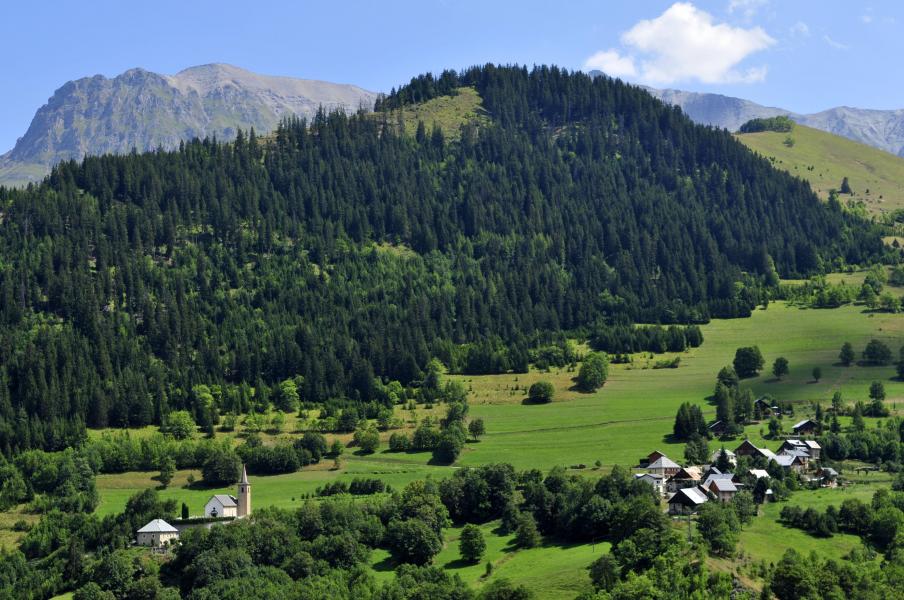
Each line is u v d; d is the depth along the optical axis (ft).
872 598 623.77
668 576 637.71
